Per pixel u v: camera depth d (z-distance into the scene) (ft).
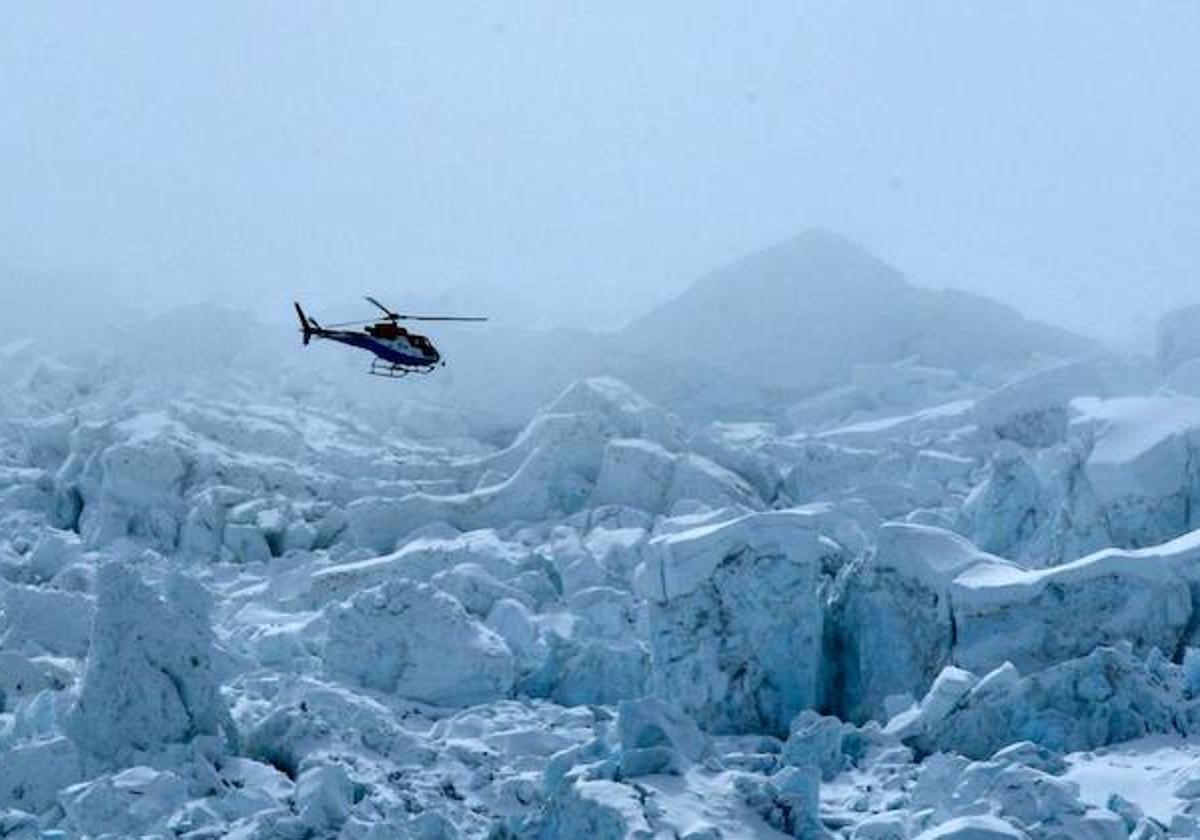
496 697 181.98
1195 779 124.16
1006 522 241.14
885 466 311.27
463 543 247.50
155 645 148.77
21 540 281.54
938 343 419.13
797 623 171.32
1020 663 164.14
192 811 129.29
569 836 110.83
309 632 210.79
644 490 286.05
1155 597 165.17
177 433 309.01
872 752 148.87
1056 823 111.34
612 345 400.06
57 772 142.51
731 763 140.56
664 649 171.83
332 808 126.62
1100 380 325.62
